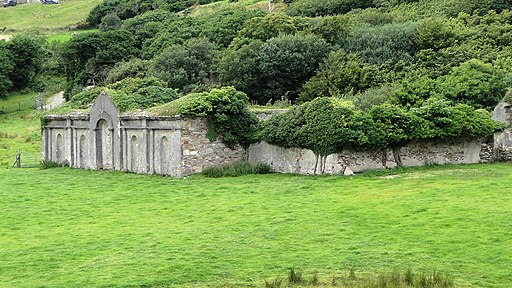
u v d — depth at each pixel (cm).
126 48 8525
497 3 7194
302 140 3331
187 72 6588
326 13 8844
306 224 2294
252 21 7019
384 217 2308
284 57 5928
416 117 3291
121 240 2256
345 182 2994
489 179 2847
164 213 2692
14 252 2183
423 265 1800
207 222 2450
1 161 5122
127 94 4306
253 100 6009
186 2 11550
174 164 3653
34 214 2856
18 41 8944
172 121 3641
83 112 4562
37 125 6800
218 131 3703
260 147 3694
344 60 5859
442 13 7425
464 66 4659
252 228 2291
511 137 3641
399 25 6456
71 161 4625
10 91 8738
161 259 1975
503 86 4344
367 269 1800
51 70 9619
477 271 1733
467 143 3466
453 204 2391
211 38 7812
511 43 6034
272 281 1716
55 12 14288
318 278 1728
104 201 3073
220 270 1850
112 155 4172
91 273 1880
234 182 3303
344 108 3209
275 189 3006
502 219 2141
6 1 15362
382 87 4750
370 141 3156
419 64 5716
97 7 12444
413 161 3328
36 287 1781
